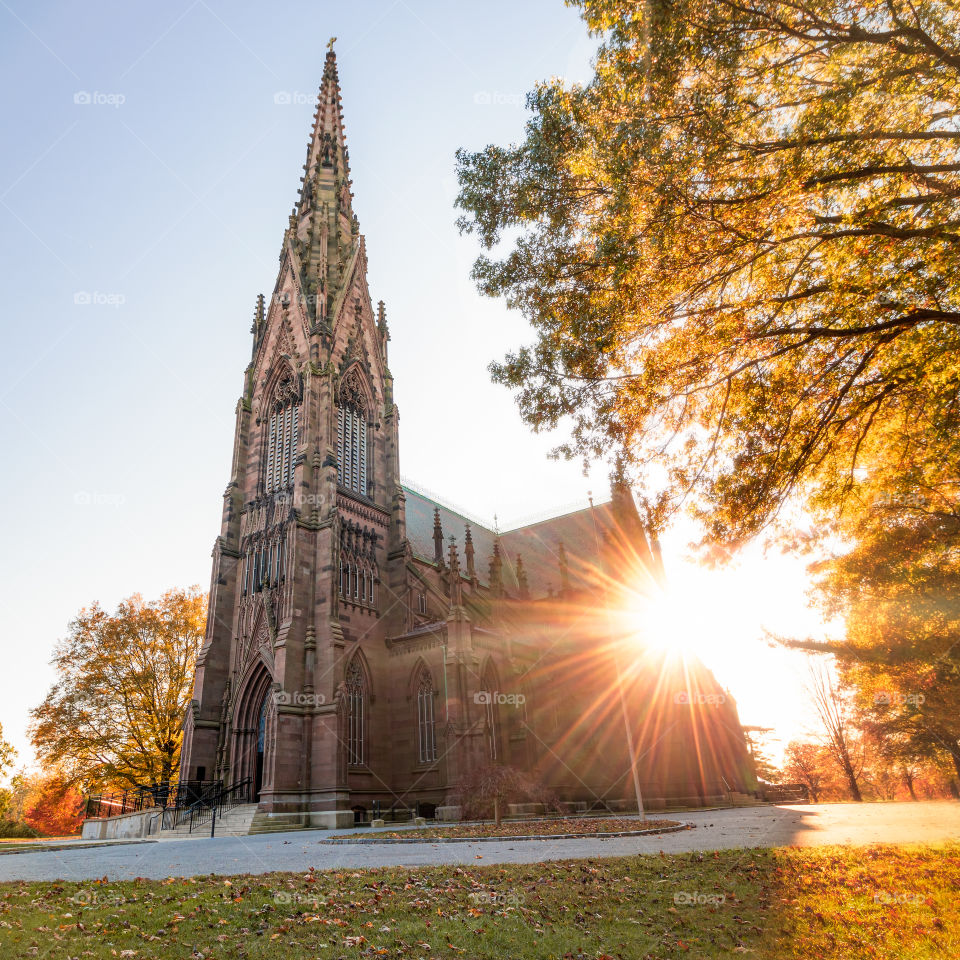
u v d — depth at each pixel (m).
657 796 58.50
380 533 58.72
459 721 46.47
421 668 51.16
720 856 18.12
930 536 22.52
